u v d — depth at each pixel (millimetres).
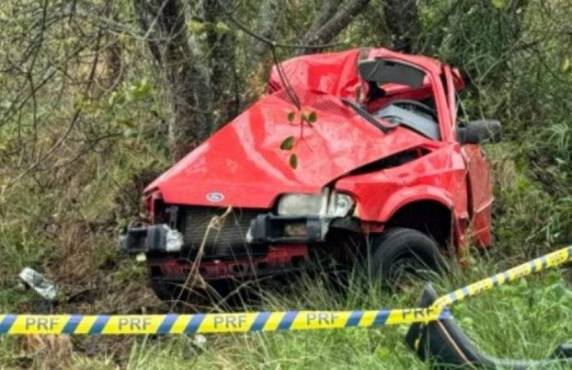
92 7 9469
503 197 11703
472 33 13352
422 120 10094
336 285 9023
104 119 11109
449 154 9523
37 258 11000
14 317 5848
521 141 12430
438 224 9523
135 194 11625
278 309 8742
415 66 10312
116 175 11734
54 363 8523
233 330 6176
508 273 7410
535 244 10883
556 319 7758
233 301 9172
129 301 10172
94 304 10211
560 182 12000
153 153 11688
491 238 10891
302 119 9172
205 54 10852
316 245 8844
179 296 9211
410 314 6797
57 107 11188
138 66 10742
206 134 11008
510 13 13242
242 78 11625
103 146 11703
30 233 11164
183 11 10062
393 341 7680
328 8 12875
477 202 10203
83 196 11578
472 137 9938
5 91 9945
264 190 8914
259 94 11594
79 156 11180
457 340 6891
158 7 9922
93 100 10047
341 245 9055
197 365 7973
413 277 9016
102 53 10211
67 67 10344
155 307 9992
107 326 5945
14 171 11547
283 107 9922
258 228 8750
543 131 12641
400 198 9023
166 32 10016
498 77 13367
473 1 13281
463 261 9477
